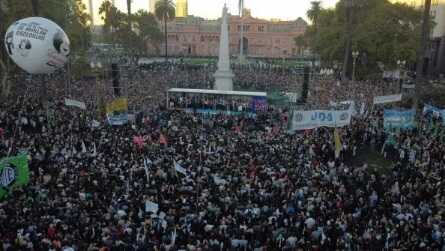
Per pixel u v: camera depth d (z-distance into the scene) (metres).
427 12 31.70
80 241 12.33
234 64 79.62
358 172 20.22
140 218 14.20
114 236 12.56
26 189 16.30
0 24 38.78
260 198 16.08
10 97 39.03
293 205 15.55
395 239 13.52
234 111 36.97
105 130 26.30
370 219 15.15
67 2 58.09
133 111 33.25
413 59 57.50
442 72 75.12
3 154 20.38
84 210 14.48
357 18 61.56
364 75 63.06
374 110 36.28
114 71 38.94
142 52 96.44
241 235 13.14
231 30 125.62
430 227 14.23
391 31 57.88
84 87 46.31
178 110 36.75
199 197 15.86
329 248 13.06
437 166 21.16
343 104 31.86
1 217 13.45
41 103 34.06
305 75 41.97
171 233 13.23
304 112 22.94
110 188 16.55
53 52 23.02
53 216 13.76
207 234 13.35
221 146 23.45
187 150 21.98
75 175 17.55
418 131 28.30
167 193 16.31
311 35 80.94
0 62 40.06
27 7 42.88
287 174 18.50
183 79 55.50
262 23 124.25
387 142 25.97
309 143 24.84
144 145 22.67
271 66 76.81
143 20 90.88
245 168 19.12
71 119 28.86
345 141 26.23
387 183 19.84
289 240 12.96
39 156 20.06
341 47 60.81
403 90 48.84
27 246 11.80
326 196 16.73
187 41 126.88
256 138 25.83
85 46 63.50
